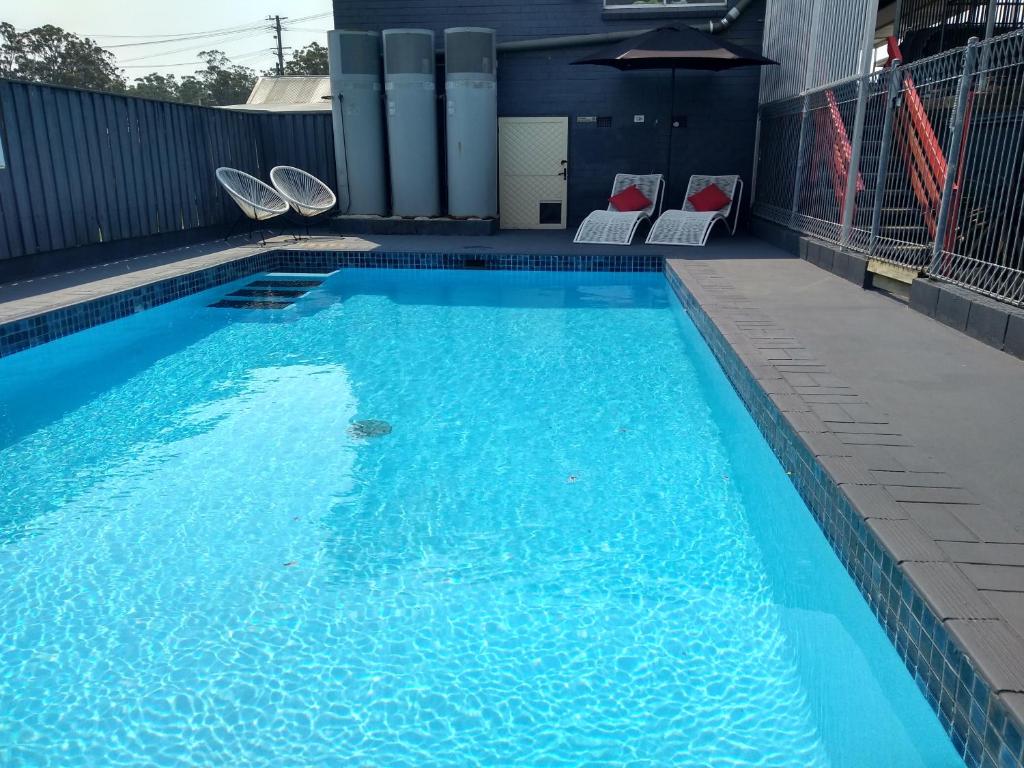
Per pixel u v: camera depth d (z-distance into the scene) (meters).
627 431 4.23
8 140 6.62
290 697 2.17
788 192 8.92
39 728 2.05
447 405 4.65
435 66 10.48
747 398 3.87
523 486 3.55
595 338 6.09
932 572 1.93
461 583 2.75
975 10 8.18
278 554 2.96
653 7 10.32
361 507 3.35
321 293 7.83
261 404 4.68
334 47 10.12
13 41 50.69
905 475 2.55
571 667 2.29
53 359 5.43
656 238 9.25
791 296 5.75
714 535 3.11
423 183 10.41
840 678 2.26
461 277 8.56
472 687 2.21
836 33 7.39
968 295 4.62
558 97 10.71
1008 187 4.79
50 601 2.64
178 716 2.10
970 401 3.31
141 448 4.02
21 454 3.95
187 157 9.49
